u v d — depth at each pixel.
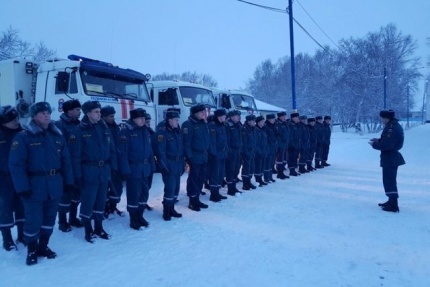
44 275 3.81
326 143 12.99
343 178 10.48
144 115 5.54
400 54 40.31
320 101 41.88
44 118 4.09
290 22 15.65
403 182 9.62
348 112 38.56
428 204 7.13
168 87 10.36
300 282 3.67
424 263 4.16
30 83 7.77
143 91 8.84
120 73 8.01
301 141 11.32
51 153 4.14
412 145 19.80
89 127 4.77
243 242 4.86
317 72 46.34
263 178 10.08
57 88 7.38
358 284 3.64
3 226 4.42
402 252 4.50
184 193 8.29
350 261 4.21
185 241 4.90
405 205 7.06
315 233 5.26
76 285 3.59
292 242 4.87
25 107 7.55
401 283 3.66
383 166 6.64
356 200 7.50
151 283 3.64
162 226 5.61
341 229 5.45
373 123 39.94
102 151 4.82
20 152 3.90
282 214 6.34
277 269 3.99
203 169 7.02
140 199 5.56
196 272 3.91
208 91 11.45
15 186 3.88
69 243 4.78
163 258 4.30
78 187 4.81
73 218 5.52
